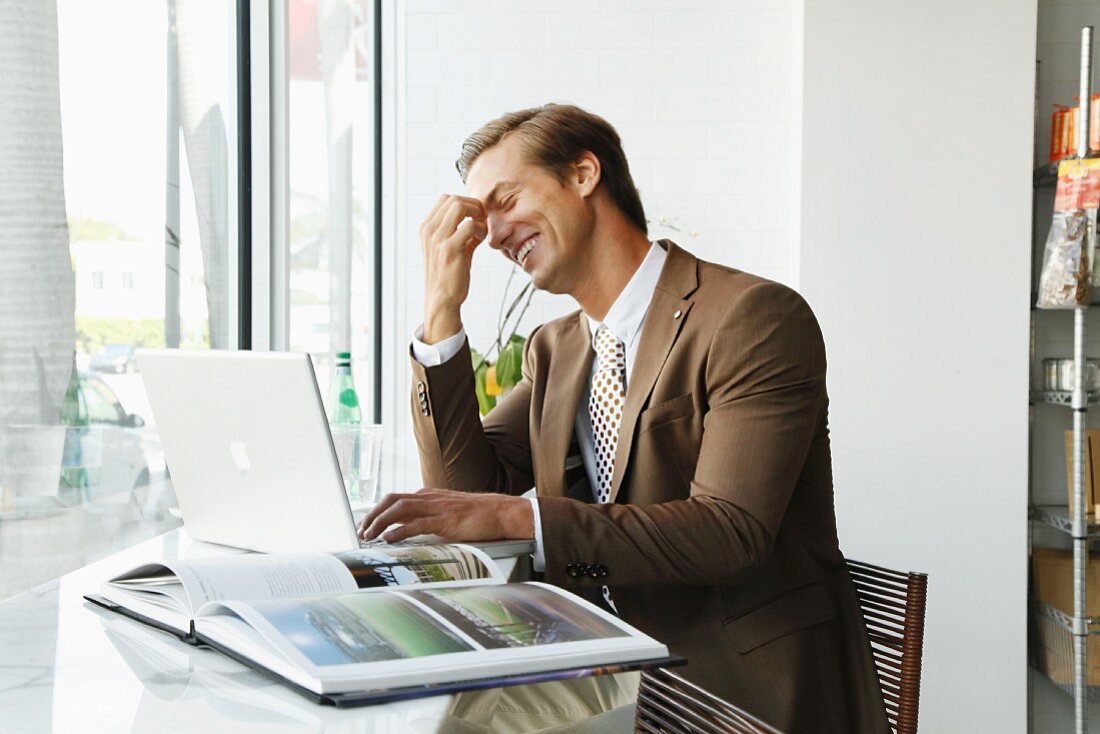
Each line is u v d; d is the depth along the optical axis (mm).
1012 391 3711
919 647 1661
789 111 4125
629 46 4145
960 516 3730
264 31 2689
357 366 3902
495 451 1932
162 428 1506
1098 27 3971
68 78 1638
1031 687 3826
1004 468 3719
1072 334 3979
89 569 1333
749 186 4141
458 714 819
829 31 3715
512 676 822
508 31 4160
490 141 1795
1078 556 3508
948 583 3730
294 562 1049
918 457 3732
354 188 3822
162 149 2078
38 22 1449
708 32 4133
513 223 1779
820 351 1625
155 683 844
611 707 1079
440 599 956
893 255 3727
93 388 1697
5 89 1378
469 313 4141
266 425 1331
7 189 1381
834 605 1669
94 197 1738
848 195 3730
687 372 1637
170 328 2127
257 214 2707
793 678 1558
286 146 2773
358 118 3887
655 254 1760
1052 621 3760
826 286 3738
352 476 1896
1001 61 3688
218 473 1438
